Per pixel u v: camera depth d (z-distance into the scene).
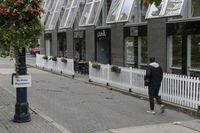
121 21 21.66
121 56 23.48
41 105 13.80
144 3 5.73
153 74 12.35
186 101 13.03
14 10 9.50
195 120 11.37
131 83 16.89
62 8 34.81
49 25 36.97
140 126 10.41
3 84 20.47
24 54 10.37
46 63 31.19
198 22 16.88
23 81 10.41
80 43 30.30
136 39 22.03
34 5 9.73
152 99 12.41
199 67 17.23
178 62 18.55
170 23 18.61
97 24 26.88
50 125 10.20
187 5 17.84
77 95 16.52
